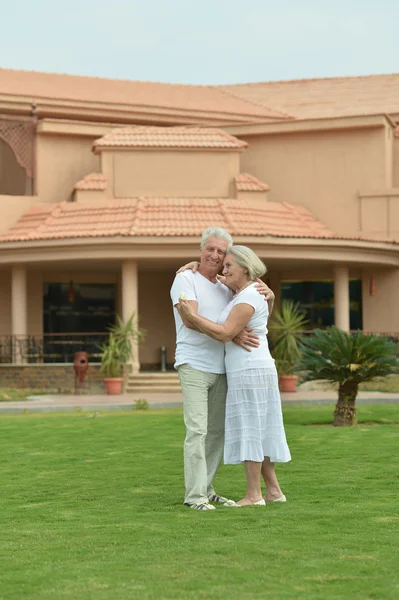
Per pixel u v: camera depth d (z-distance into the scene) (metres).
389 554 6.15
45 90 34.19
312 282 33.03
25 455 11.66
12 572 5.88
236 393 8.03
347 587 5.41
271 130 33.41
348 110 35.88
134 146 31.45
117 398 24.59
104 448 12.27
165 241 27.38
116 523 7.35
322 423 16.31
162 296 33.66
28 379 28.22
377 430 14.31
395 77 39.16
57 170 33.41
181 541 6.62
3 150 35.47
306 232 30.31
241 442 8.01
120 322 27.62
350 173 32.81
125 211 29.72
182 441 12.97
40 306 32.56
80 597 5.29
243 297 7.96
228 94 39.00
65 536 6.91
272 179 33.66
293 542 6.51
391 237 32.28
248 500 8.10
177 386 27.02
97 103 33.78
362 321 32.34
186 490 8.09
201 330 7.96
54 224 29.84
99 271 32.81
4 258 28.98
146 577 5.68
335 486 8.89
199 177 31.83
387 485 8.95
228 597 5.25
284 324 26.00
